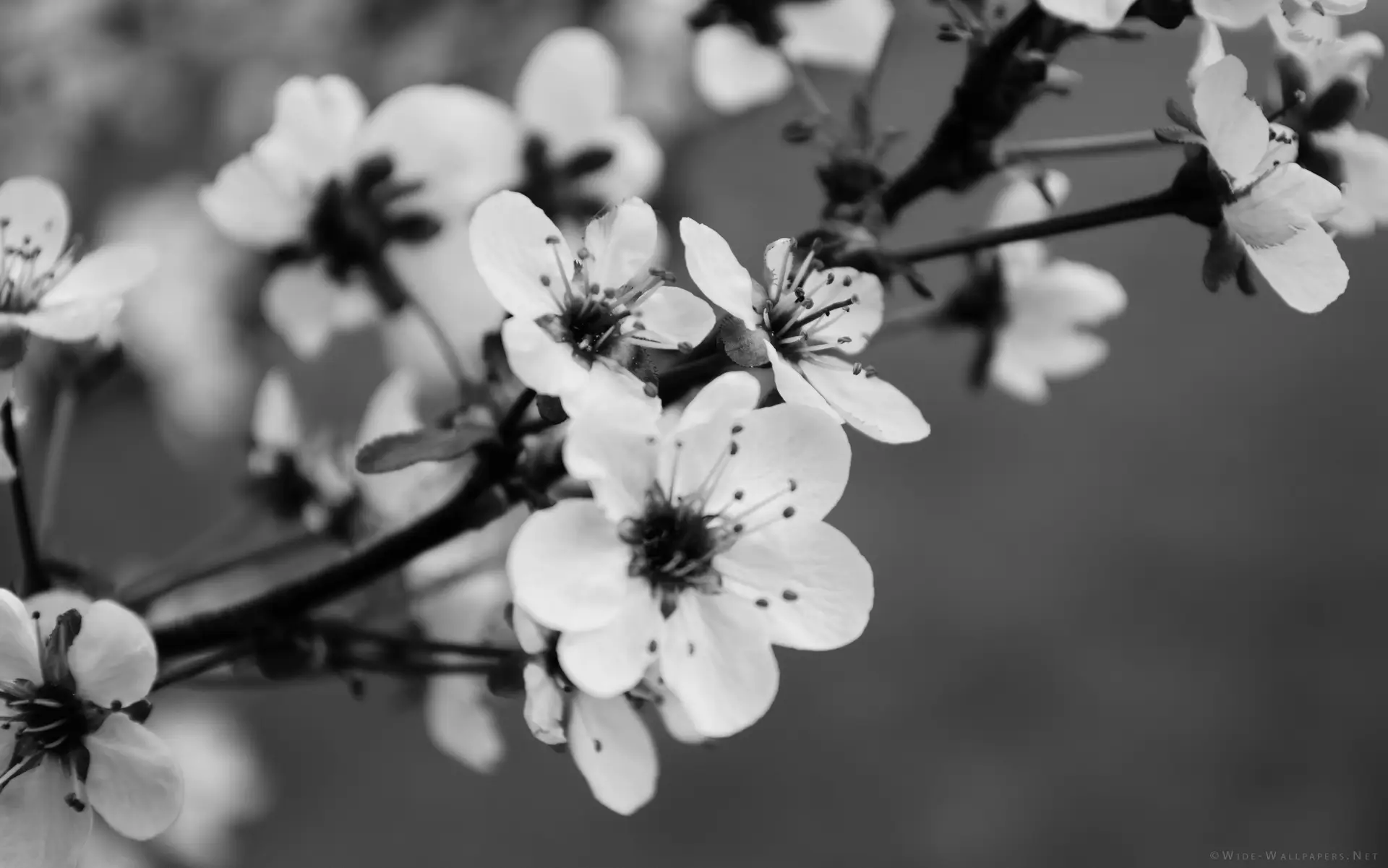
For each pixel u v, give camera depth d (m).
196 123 0.46
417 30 0.42
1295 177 0.29
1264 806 0.68
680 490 0.29
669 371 0.29
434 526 0.30
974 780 0.68
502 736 0.68
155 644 0.30
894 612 0.71
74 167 0.46
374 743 0.66
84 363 0.32
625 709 0.30
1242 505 0.75
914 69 0.55
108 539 0.55
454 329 0.34
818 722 0.69
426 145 0.33
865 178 0.31
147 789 0.29
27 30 0.45
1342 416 0.78
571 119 0.34
